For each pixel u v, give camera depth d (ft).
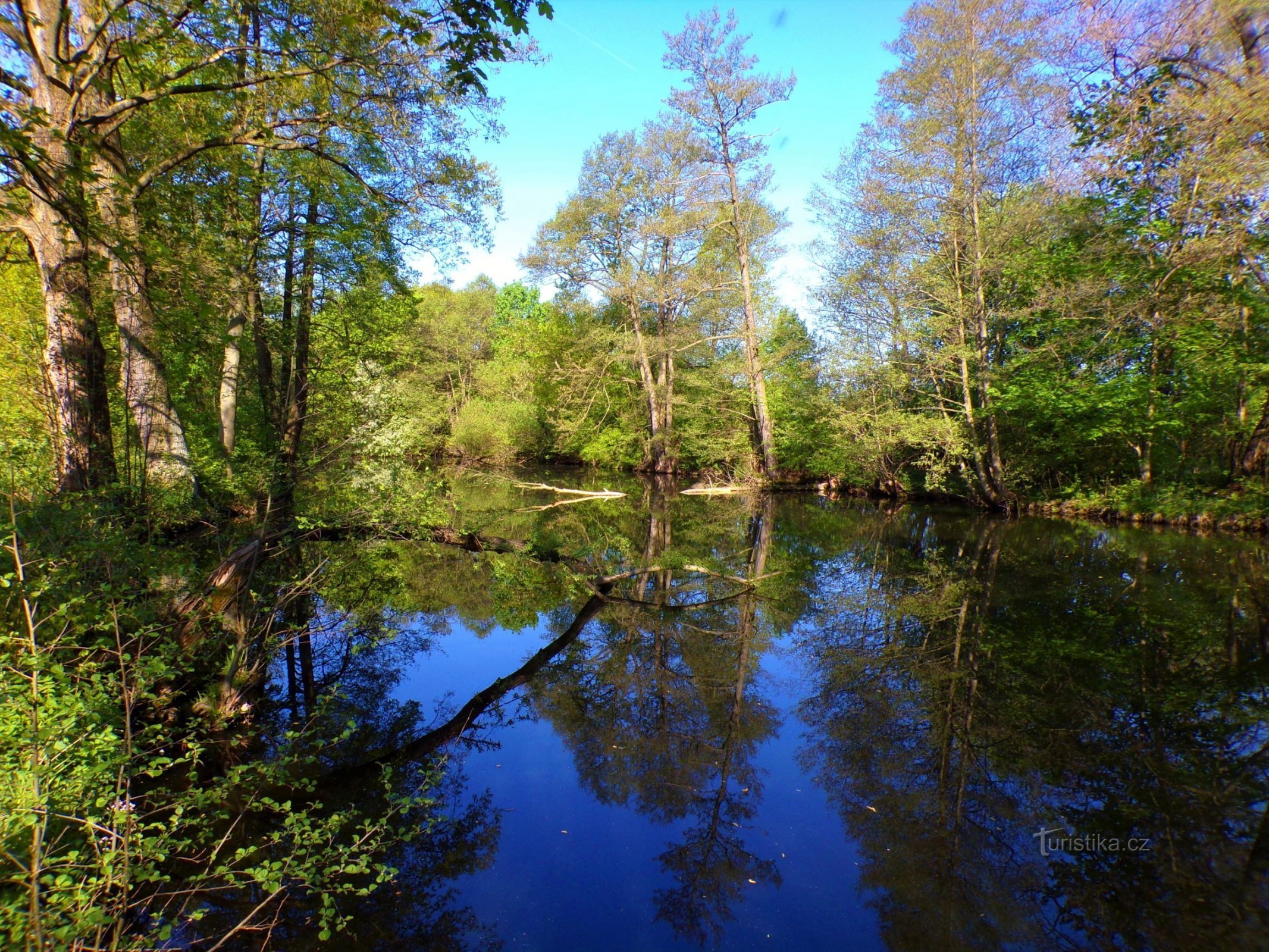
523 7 15.37
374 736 16.67
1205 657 22.48
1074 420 51.65
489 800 14.14
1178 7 37.14
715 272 82.02
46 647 10.12
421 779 14.74
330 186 34.71
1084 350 49.67
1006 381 54.39
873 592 31.71
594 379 86.48
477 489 71.41
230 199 30.71
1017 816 13.60
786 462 82.53
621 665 22.38
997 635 24.99
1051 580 33.12
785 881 11.62
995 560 38.29
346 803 13.57
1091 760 15.75
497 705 19.01
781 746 16.84
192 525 28.55
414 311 48.67
